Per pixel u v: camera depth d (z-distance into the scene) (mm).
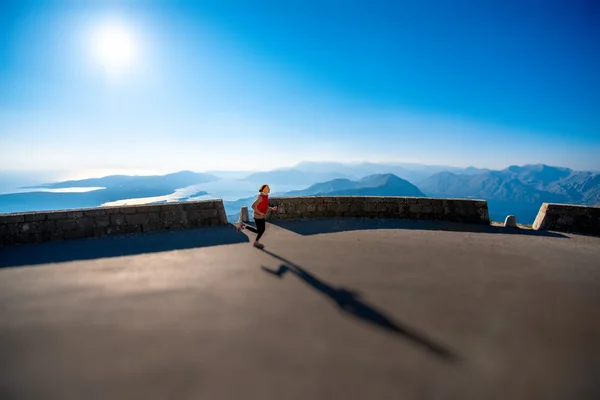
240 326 3432
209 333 3279
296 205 11070
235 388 2475
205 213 9625
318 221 10555
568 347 3154
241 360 2822
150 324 3471
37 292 4387
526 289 4688
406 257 6336
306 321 3561
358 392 2445
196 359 2834
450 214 10758
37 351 2965
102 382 2543
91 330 3346
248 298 4199
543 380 2639
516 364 2850
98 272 5273
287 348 3016
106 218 8234
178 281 4832
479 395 2443
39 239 7465
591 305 4160
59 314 3719
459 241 7902
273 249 6902
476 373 2703
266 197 6922
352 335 3270
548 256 6562
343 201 11383
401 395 2422
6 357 2873
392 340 3188
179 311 3797
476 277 5184
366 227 9648
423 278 5082
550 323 3645
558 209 9586
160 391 2439
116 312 3768
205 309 3854
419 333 3344
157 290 4469
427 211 10930
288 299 4172
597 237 8570
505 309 3988
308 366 2750
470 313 3850
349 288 4602
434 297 4316
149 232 8617
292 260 6039
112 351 2959
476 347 3105
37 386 2502
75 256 6270
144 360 2818
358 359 2861
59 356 2885
